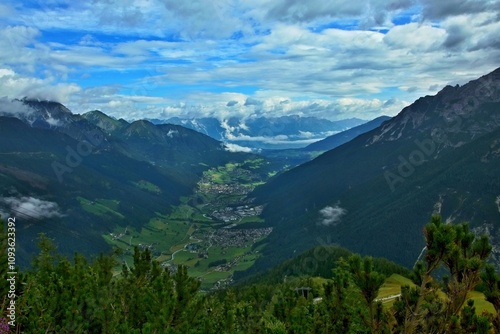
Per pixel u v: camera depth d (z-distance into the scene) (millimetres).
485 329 13766
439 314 14453
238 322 31031
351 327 21688
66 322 22094
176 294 24250
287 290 29766
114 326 22281
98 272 30047
